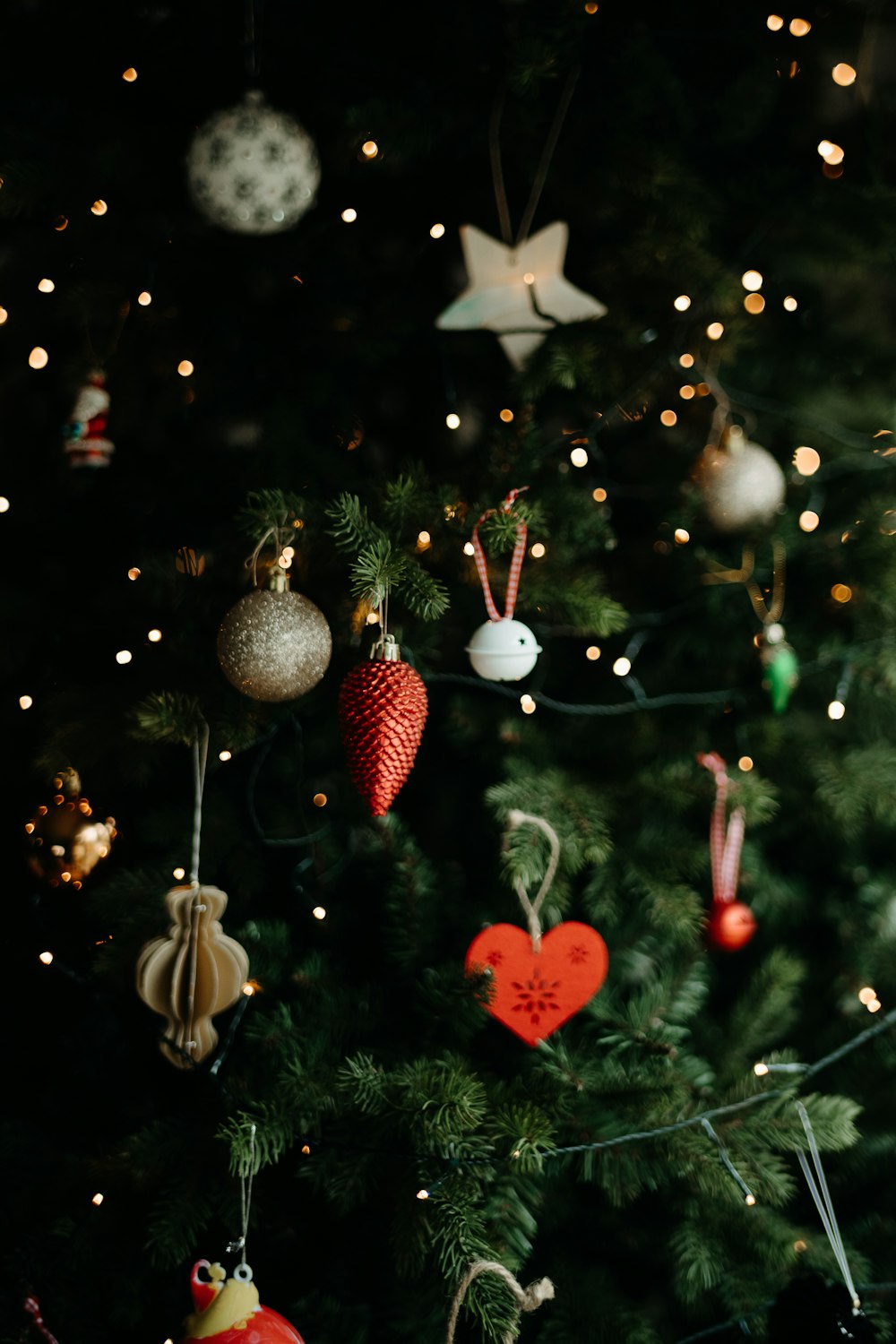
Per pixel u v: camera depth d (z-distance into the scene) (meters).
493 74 1.33
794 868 1.54
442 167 1.38
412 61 1.36
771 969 1.40
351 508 1.25
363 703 1.24
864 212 1.37
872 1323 1.22
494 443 1.36
